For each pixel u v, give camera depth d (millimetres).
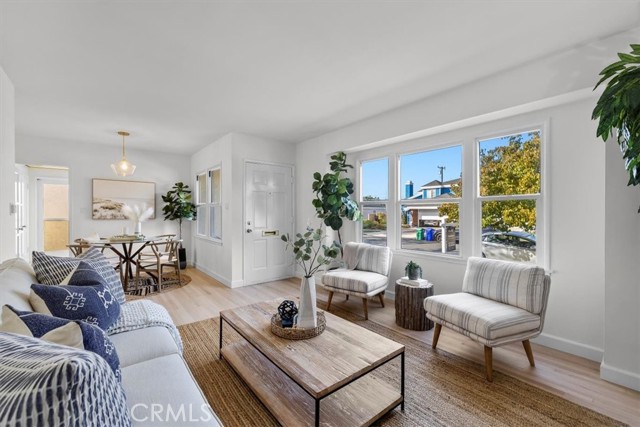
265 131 4289
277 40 2023
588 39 2002
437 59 2277
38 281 1765
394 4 1677
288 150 4965
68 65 2332
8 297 1301
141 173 5520
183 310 3320
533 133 2604
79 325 965
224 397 1765
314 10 1724
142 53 2172
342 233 4523
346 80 2617
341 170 4082
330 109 3336
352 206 3955
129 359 1412
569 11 1723
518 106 2404
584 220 2289
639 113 1377
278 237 4828
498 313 2061
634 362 1855
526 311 2115
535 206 2596
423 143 3430
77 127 4039
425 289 2799
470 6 1693
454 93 2803
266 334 1832
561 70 2166
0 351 675
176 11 1719
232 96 2977
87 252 2131
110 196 5176
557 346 2396
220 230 4793
